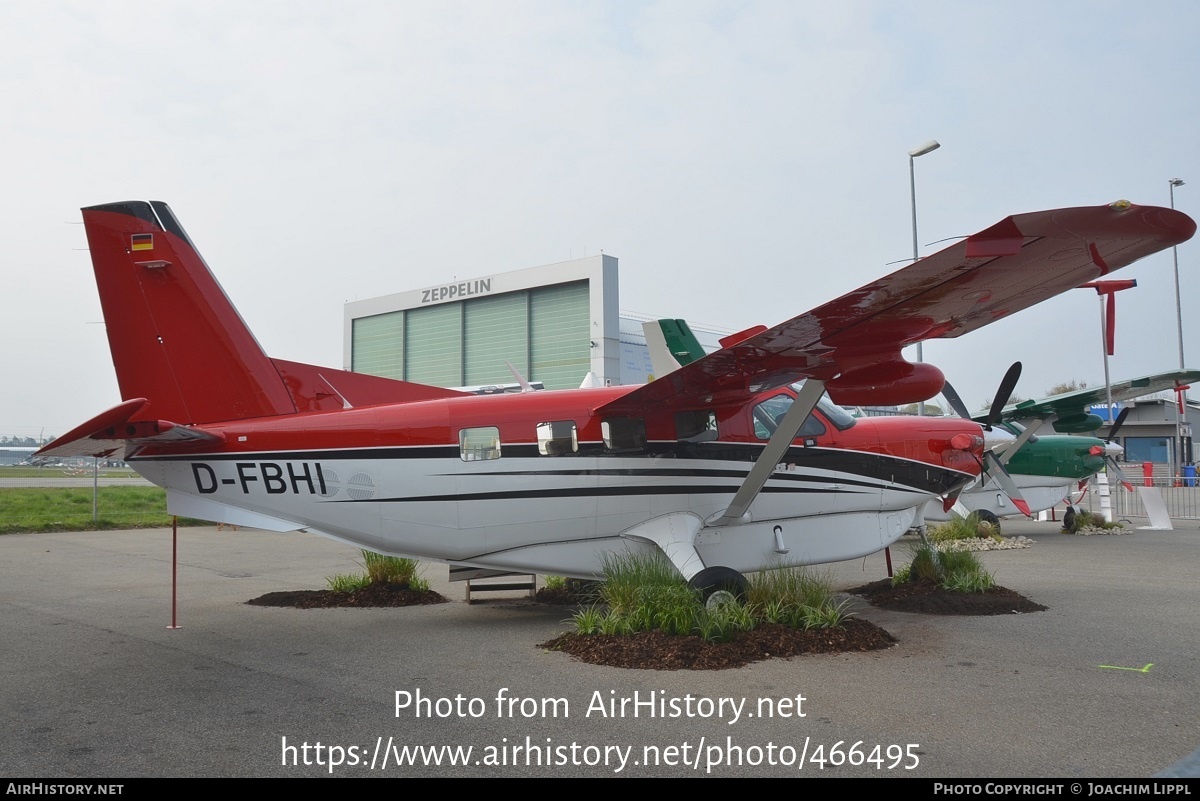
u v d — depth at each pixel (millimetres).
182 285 8070
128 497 29703
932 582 9328
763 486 8797
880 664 6293
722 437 8742
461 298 38688
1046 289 6859
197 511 7980
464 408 8266
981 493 17344
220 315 8125
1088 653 6621
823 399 9500
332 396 8414
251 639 7590
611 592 7508
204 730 4926
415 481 8055
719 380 8078
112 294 8031
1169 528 18688
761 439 8891
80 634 7840
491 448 8195
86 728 4965
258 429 7941
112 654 6980
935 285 6367
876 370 7793
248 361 8148
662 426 8547
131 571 12750
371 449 8016
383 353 42344
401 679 6078
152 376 8031
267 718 5160
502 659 6707
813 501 9094
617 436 8422
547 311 36156
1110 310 19203
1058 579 10781
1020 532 18109
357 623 8422
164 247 8047
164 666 6543
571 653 6848
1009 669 6121
